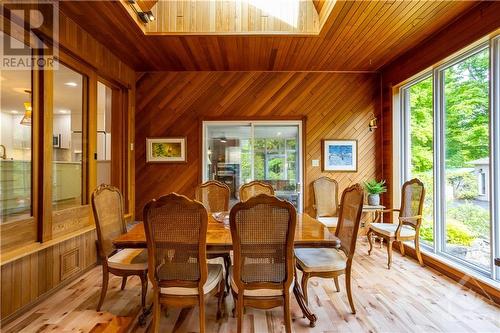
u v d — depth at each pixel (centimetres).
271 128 481
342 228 257
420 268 343
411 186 361
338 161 476
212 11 335
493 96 275
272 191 362
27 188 255
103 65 366
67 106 324
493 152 274
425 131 394
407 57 400
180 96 470
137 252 259
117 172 442
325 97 477
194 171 471
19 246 241
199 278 188
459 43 305
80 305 251
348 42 362
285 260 185
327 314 235
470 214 310
